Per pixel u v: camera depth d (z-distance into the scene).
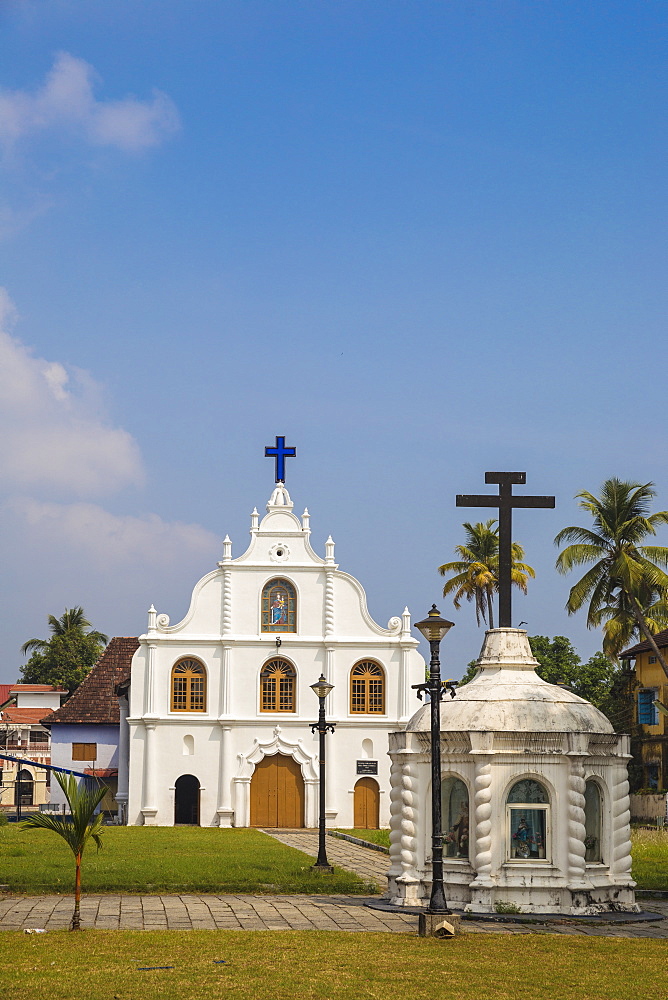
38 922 22.23
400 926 22.53
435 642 23.14
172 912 23.78
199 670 60.44
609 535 58.00
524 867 24.52
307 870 32.12
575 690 87.88
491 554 75.25
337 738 59.72
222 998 16.00
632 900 25.38
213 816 58.97
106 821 63.72
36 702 91.81
